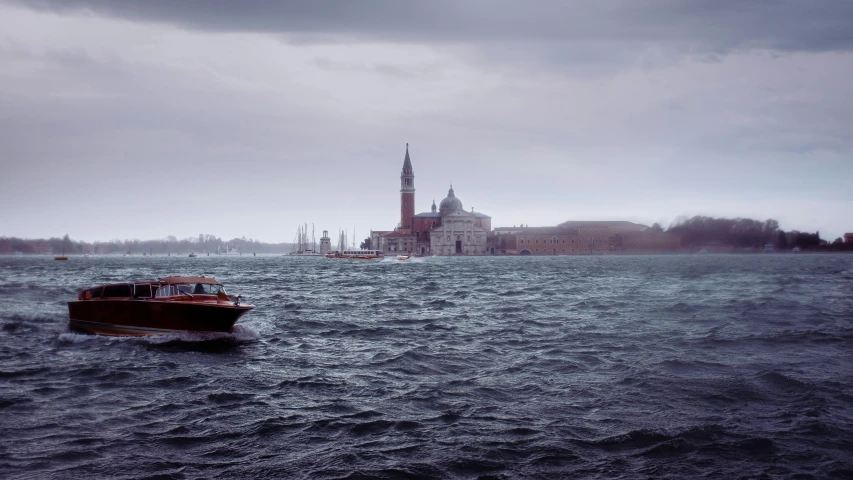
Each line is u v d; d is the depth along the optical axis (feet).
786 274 294.87
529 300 185.16
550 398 70.69
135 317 113.39
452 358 93.61
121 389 76.54
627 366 85.61
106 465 52.65
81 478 50.14
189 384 78.84
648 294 196.95
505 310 157.28
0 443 57.36
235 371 85.97
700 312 144.66
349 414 65.62
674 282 253.85
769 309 149.59
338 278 332.39
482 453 54.75
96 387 77.51
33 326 128.88
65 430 61.05
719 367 84.33
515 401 69.77
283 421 63.52
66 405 69.62
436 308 164.55
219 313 108.17
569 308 159.74
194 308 108.27
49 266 588.50
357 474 50.70
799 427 59.98
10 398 71.97
